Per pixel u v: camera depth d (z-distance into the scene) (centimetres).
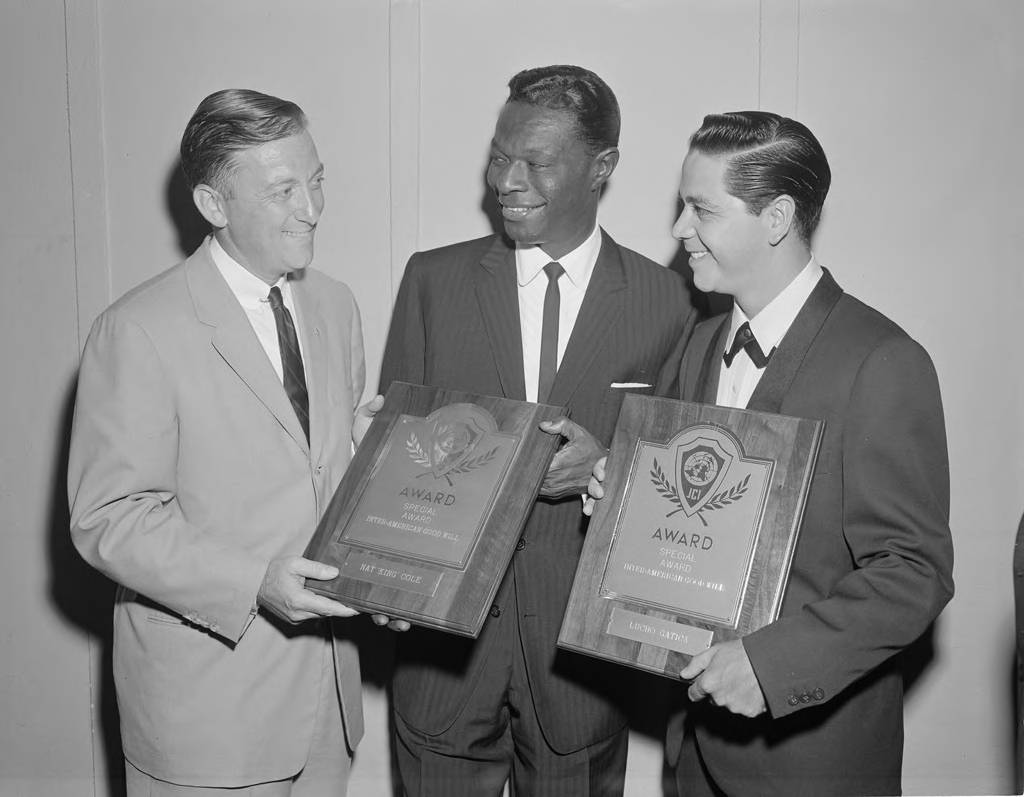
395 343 187
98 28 210
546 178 165
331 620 164
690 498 143
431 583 147
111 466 150
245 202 153
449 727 178
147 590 151
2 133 212
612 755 186
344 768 175
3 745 228
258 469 157
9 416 220
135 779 165
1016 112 211
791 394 141
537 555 173
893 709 151
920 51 210
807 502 138
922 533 136
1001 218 213
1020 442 218
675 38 209
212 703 158
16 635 226
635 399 150
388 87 211
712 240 145
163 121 212
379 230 214
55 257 215
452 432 159
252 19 210
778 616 138
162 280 159
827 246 214
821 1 209
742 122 144
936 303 215
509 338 174
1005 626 223
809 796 148
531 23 210
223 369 155
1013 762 226
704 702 154
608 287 174
